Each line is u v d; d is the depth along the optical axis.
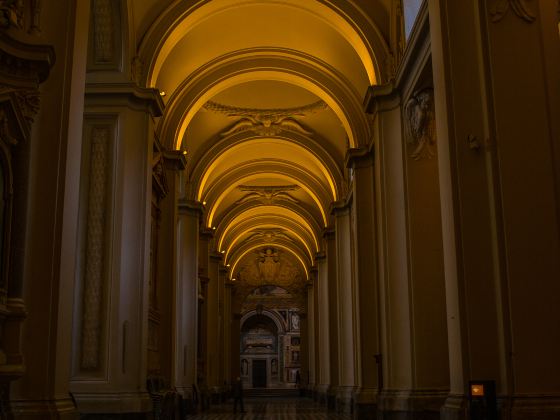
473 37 7.22
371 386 13.61
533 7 7.11
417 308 10.80
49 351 6.23
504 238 6.62
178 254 18.91
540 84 6.93
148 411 10.58
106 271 10.76
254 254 37.75
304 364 37.03
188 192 19.38
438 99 7.43
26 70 5.93
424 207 11.09
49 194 6.48
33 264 6.34
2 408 5.80
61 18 6.86
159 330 14.00
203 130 19.45
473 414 6.19
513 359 6.37
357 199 14.58
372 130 14.29
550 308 6.47
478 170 6.95
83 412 10.19
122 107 11.33
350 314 19.64
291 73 15.57
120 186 11.06
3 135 5.71
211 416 18.06
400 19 11.61
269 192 26.44
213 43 14.73
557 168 6.75
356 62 14.40
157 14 12.16
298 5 13.05
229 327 31.95
